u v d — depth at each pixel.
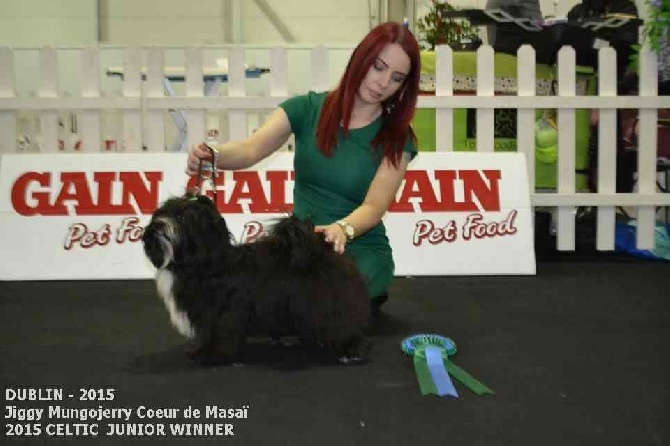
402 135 3.50
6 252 5.11
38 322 3.83
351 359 3.04
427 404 2.57
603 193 5.91
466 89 5.86
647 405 2.57
